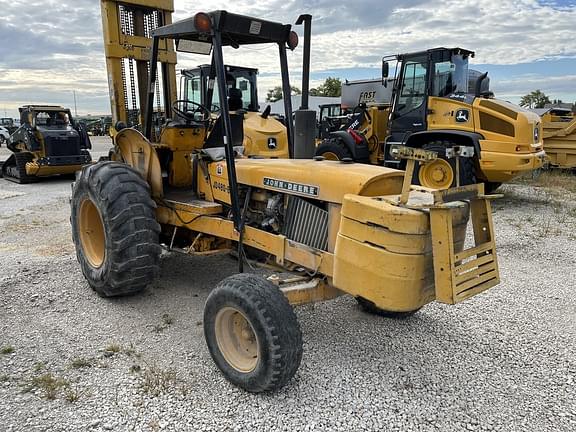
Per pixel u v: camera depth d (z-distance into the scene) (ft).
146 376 9.86
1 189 35.22
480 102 26.30
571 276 16.51
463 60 29.04
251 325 8.95
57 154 38.14
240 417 8.70
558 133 41.63
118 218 12.37
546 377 10.22
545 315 13.30
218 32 10.68
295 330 8.94
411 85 29.12
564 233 22.29
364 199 9.01
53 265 16.71
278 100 57.26
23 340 11.38
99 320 12.48
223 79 10.66
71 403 9.03
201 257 17.52
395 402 9.23
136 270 12.72
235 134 13.19
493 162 25.70
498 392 9.65
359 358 10.80
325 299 10.32
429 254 8.71
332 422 8.61
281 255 10.85
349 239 9.09
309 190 10.35
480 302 14.15
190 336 11.68
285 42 12.85
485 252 9.10
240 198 12.03
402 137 29.78
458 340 11.76
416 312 13.23
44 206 28.07
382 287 8.68
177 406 8.98
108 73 16.61
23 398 9.16
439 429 8.52
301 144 12.31
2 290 14.33
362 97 49.78
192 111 15.67
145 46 16.78
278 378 8.84
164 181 15.07
